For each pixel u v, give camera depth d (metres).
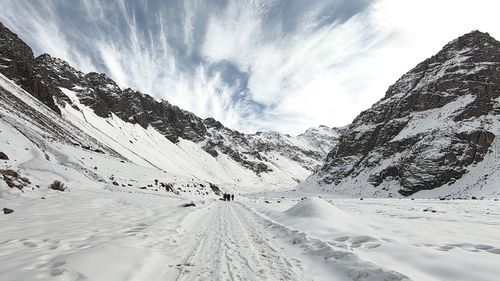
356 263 8.09
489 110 120.31
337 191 132.25
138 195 31.91
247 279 7.48
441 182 101.62
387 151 132.12
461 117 120.94
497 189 83.00
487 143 105.06
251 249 10.59
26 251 8.24
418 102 145.12
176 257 9.30
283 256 9.70
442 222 18.05
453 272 7.29
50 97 115.69
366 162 139.62
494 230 14.69
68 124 91.31
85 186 30.86
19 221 12.98
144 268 7.75
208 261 8.94
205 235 13.07
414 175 106.81
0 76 81.56
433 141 113.69
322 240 10.98
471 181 94.69
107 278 6.62
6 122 39.91
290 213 19.34
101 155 57.16
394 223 17.41
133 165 59.78
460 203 38.78
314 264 8.88
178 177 67.81
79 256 7.50
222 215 21.81
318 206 18.00
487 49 146.62
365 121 168.50
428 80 152.62
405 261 8.39
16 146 33.59
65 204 19.17
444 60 160.38
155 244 10.59
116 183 38.06
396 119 146.25
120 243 9.49
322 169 166.62
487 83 130.38
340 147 166.38
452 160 104.25
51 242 9.41
